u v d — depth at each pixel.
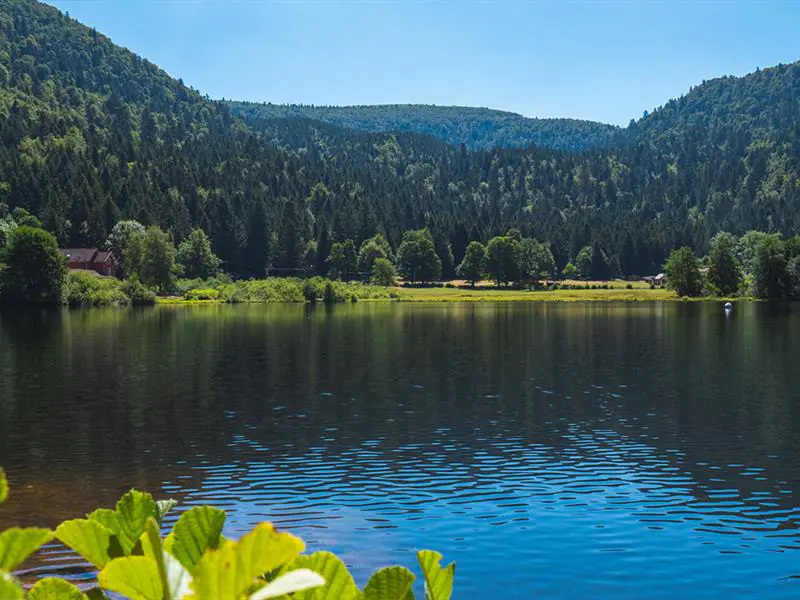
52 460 25.58
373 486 22.77
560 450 27.22
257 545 1.82
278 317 102.81
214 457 26.09
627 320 96.38
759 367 49.62
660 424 31.58
